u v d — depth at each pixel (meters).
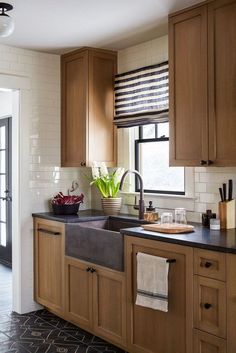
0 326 3.76
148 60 3.87
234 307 2.36
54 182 4.32
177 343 2.69
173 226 3.04
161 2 3.00
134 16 3.27
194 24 3.05
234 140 2.79
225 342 2.41
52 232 3.90
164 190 3.83
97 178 4.07
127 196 4.09
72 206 4.07
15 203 4.17
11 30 2.81
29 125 4.15
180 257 2.65
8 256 6.01
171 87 3.23
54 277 3.89
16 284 4.15
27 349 3.27
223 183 3.16
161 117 3.62
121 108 4.07
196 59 3.04
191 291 2.58
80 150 4.10
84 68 4.04
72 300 3.66
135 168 4.09
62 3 2.99
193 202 3.47
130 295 3.02
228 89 2.82
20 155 4.10
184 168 3.55
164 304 2.71
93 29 3.55
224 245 2.43
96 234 3.34
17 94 4.11
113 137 4.20
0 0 2.93
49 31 3.59
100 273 3.31
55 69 4.31
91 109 4.05
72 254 3.63
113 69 4.18
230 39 2.81
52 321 3.89
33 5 3.02
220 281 2.42
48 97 4.27
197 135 3.04
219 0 2.88
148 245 2.87
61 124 4.34
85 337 3.51
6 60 4.00
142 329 2.95
